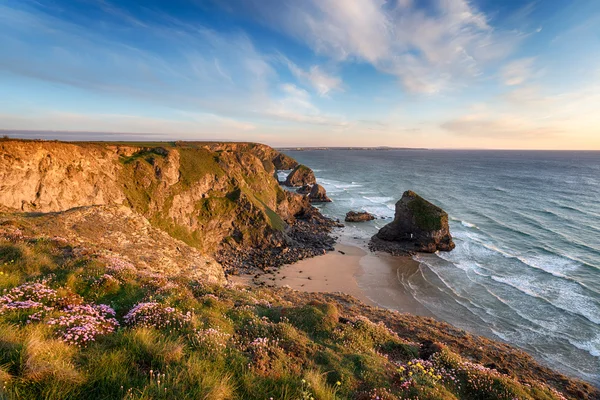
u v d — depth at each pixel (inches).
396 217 2657.5
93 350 278.5
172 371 261.9
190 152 2982.3
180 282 635.5
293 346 418.6
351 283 1881.2
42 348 242.4
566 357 1127.6
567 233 2508.6
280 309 596.1
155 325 373.7
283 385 287.9
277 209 3481.8
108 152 2329.0
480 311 1478.8
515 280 1775.3
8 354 231.3
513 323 1362.0
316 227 3149.6
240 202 2778.1
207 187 2792.8
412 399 352.8
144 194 2364.7
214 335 366.6
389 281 1887.3
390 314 996.6
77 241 890.1
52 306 370.0
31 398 202.2
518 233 2588.6
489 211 3361.2
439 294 1681.8
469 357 732.7
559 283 1705.2
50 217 1050.7
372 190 5054.1
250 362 328.2
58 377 216.4
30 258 545.0
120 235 1104.2
